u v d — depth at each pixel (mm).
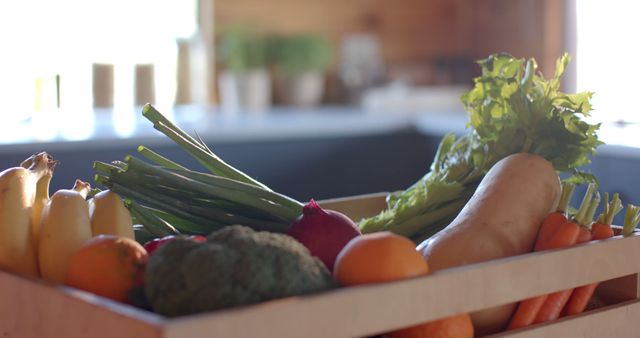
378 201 1215
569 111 1058
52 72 3127
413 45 4039
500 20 3885
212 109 3402
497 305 845
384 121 2830
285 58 3627
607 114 3395
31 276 825
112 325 734
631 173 2047
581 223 921
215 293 757
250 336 722
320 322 750
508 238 928
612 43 3406
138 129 2461
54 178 2158
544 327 876
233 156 2475
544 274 868
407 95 3611
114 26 3232
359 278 803
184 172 980
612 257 913
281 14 3729
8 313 833
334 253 895
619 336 924
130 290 812
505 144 1076
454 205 1095
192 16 3379
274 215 975
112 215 900
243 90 3486
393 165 2830
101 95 3129
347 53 3855
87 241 850
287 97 3670
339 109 3488
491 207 942
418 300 796
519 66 1098
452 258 911
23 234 883
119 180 965
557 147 1054
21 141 2119
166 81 3336
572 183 1000
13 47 3045
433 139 2797
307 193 2648
